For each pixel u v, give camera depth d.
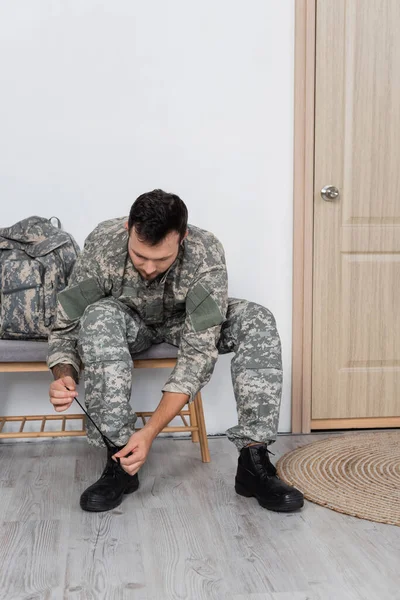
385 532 1.80
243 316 2.15
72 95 2.67
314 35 2.72
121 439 1.99
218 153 2.74
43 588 1.50
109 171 2.70
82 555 1.66
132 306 2.15
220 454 2.53
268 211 2.78
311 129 2.74
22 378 2.72
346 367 2.85
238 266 2.78
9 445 2.68
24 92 2.65
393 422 2.89
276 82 2.74
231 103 2.73
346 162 2.79
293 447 2.62
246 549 1.70
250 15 2.71
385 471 2.28
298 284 2.79
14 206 2.68
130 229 1.85
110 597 1.46
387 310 2.85
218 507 1.98
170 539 1.76
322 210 2.79
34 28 2.64
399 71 2.78
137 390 2.78
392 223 2.83
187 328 2.00
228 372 2.80
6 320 2.36
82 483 2.20
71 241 2.49
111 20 2.67
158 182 2.72
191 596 1.46
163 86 2.70
